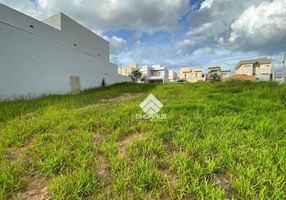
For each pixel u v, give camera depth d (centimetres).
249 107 326
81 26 1502
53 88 962
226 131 221
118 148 192
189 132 221
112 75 1930
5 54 683
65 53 1079
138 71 4206
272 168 139
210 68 4331
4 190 127
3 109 408
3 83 674
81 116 319
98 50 1814
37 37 844
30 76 802
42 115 342
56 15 1234
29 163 168
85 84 1335
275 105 324
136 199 120
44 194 129
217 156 164
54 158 162
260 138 193
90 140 211
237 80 809
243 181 128
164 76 4466
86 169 152
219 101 395
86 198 121
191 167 149
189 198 121
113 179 139
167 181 133
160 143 193
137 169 146
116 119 284
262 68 3253
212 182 133
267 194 119
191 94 554
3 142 212
